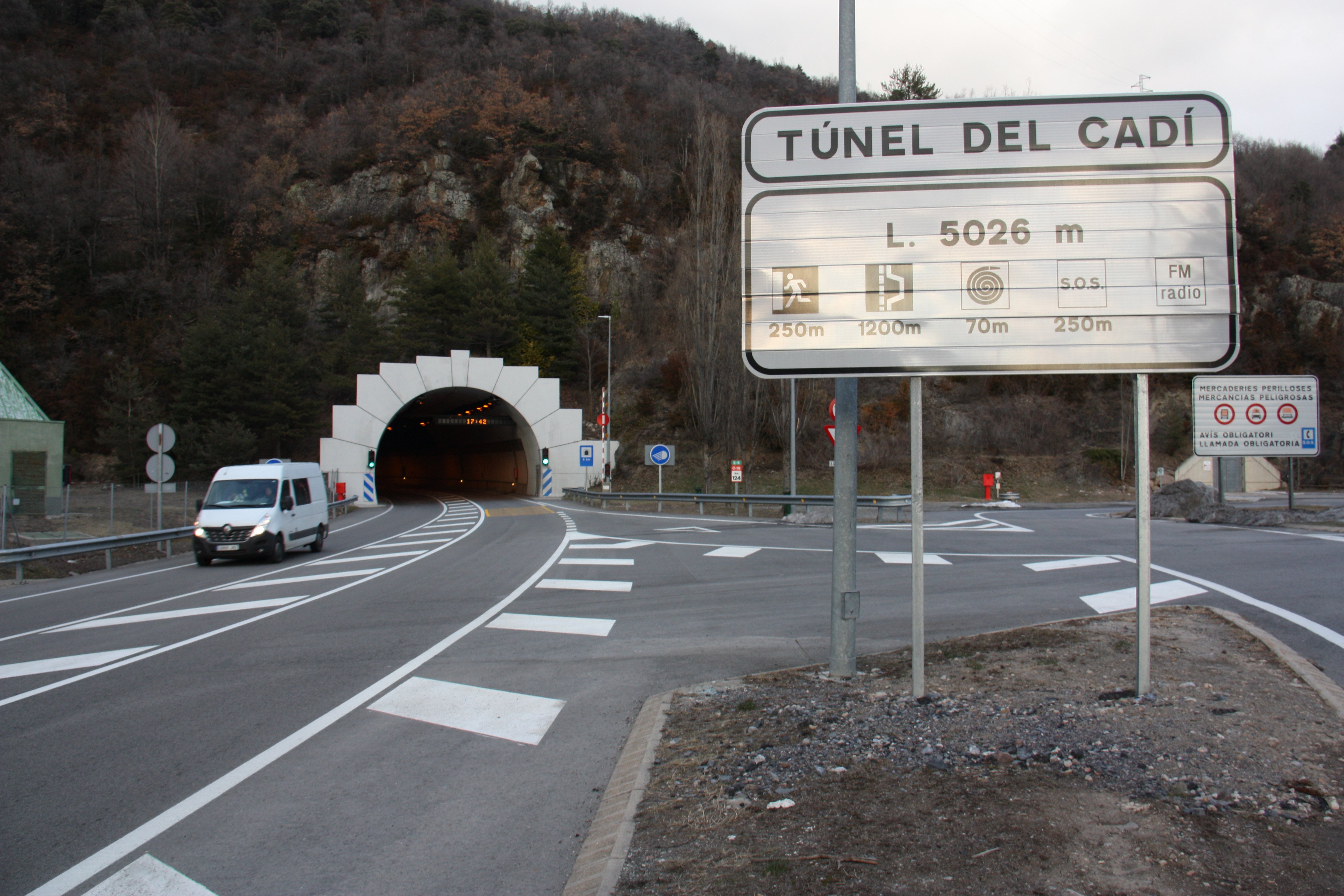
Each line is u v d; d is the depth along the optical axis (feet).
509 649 26.00
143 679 22.76
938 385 173.27
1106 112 17.57
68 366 215.92
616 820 12.05
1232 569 38.19
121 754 16.48
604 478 148.15
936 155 17.87
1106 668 18.78
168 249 252.21
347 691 21.26
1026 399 167.63
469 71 323.78
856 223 17.98
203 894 10.67
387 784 14.76
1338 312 193.98
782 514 105.19
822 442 159.63
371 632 29.07
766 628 28.63
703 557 50.52
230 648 26.76
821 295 17.97
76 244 246.27
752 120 18.37
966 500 135.03
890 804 11.53
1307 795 11.28
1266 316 197.98
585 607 33.76
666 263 257.55
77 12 312.71
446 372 152.25
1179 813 10.76
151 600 38.86
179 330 224.74
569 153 278.46
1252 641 21.15
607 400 138.92
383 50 339.98
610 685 21.63
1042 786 11.86
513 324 209.46
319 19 352.90
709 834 11.04
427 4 378.32
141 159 254.27
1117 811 10.89
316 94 319.27
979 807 11.22
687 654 24.95
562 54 338.54
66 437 199.11
